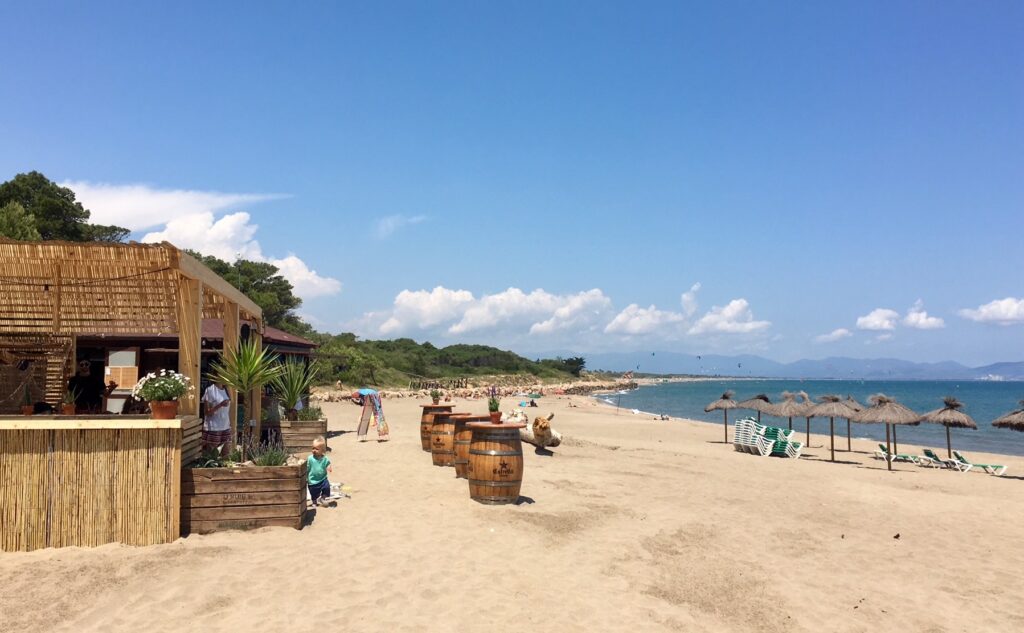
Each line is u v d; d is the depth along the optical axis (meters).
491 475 9.38
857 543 9.33
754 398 24.89
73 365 10.39
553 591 6.34
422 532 7.84
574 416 38.50
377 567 6.52
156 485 6.76
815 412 21.64
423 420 14.77
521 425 9.70
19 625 4.94
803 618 6.36
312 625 5.18
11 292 10.00
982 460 23.55
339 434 18.48
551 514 9.23
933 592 7.40
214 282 9.54
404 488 10.34
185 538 6.89
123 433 6.71
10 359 9.80
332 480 10.73
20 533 6.45
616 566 7.29
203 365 13.53
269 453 8.20
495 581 6.45
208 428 8.89
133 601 5.41
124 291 10.04
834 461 20.73
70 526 6.57
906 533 10.14
